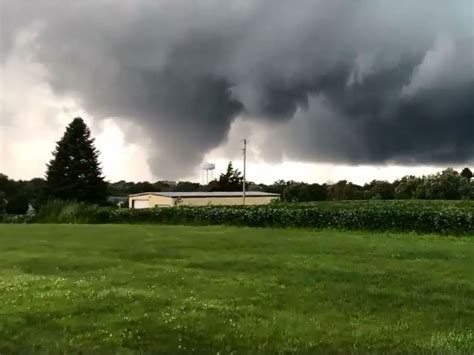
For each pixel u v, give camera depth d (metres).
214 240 27.28
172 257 21.70
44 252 23.05
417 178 84.62
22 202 98.38
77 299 13.66
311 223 36.97
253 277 17.30
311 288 15.66
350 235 30.91
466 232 32.19
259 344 10.70
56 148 95.62
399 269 18.75
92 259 20.95
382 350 10.28
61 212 51.81
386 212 34.72
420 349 10.29
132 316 12.23
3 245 25.56
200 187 112.19
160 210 45.22
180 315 12.34
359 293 15.06
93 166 96.19
